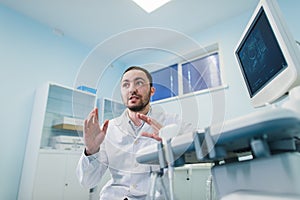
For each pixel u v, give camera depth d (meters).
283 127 0.26
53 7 1.93
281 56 0.53
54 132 1.82
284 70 0.51
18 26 1.97
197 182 1.00
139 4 1.89
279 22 0.53
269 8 0.55
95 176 0.78
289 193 0.29
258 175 0.34
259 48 0.66
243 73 0.82
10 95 1.79
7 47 1.85
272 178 0.32
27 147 1.74
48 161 1.60
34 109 1.85
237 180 0.37
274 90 0.57
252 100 0.75
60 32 2.26
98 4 1.89
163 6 1.92
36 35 2.08
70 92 1.95
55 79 2.13
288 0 1.67
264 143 0.30
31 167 1.59
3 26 1.87
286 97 0.56
